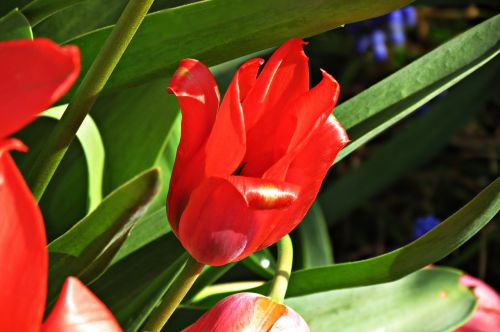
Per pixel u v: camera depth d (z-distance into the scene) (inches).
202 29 17.3
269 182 14.4
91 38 18.1
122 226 15.5
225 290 22.5
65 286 12.0
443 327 22.8
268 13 17.0
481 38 20.1
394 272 18.4
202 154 14.9
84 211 22.0
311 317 22.4
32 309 11.6
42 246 11.5
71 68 11.0
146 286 19.5
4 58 11.1
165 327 21.6
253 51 17.5
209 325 15.5
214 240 15.0
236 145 14.4
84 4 20.2
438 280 23.5
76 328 11.9
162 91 22.8
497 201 17.0
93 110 22.5
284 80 14.9
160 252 19.8
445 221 17.3
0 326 11.7
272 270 24.2
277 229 15.1
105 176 22.8
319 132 14.8
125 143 22.8
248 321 15.5
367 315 22.7
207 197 14.9
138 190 14.7
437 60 20.1
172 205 15.3
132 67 17.7
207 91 14.9
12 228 11.6
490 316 25.2
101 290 19.5
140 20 15.2
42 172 15.7
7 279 11.7
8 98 11.1
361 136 19.6
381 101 19.9
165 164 24.0
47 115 20.6
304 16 16.9
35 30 20.1
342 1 16.7
